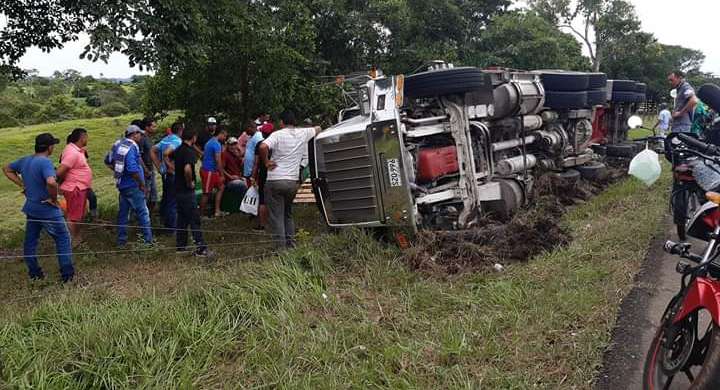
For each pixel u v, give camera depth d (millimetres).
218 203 10336
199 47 9172
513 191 7879
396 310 5043
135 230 9703
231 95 13633
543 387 3676
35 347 4195
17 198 14695
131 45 8336
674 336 3396
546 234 6785
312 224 9445
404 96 7234
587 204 9531
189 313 4695
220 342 4359
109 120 33812
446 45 19406
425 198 6895
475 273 5949
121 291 6148
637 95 13953
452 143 7297
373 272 5863
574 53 34562
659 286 5430
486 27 24641
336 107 13617
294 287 5344
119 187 8445
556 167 10203
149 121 10836
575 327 4527
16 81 10430
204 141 10898
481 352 4121
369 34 17000
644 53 50812
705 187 5918
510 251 6469
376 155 6535
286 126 7402
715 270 3320
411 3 19562
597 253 6383
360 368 3965
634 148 13086
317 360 4090
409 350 4176
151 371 3906
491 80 7668
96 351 4148
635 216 8133
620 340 4352
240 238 8789
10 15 9273
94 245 8758
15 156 24547
